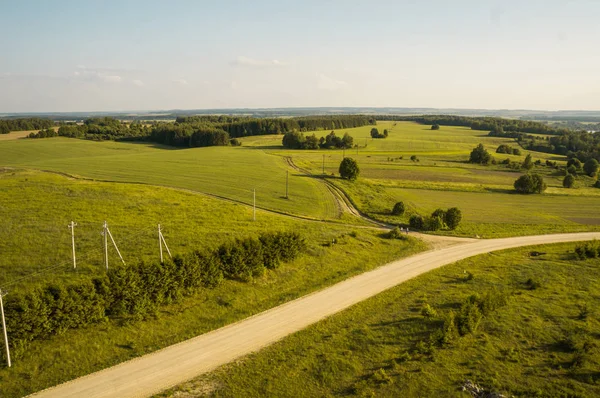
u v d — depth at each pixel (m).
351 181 108.50
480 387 27.06
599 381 27.98
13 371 26.66
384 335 34.12
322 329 35.03
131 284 34.00
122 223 52.69
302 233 59.56
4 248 41.09
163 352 30.66
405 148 191.75
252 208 72.81
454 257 56.75
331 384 27.53
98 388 26.38
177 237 49.00
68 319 30.41
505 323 36.19
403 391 26.59
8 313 28.14
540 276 49.44
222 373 28.45
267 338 33.28
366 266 51.22
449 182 120.12
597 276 49.47
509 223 77.94
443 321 36.25
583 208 93.19
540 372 29.02
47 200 59.16
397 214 80.19
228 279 41.81
